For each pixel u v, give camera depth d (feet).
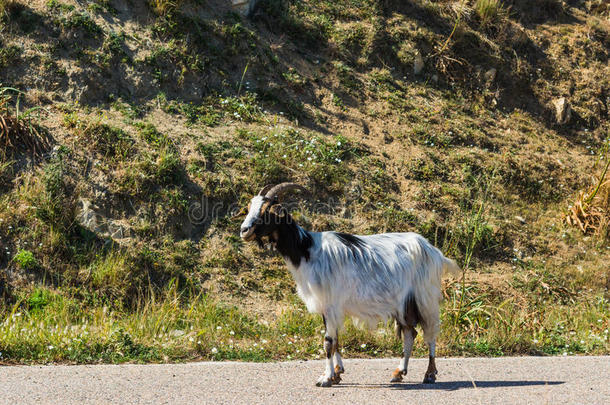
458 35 56.49
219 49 47.01
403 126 47.98
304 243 21.84
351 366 25.02
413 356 27.55
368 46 52.85
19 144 35.96
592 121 56.13
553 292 37.81
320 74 49.49
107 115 39.99
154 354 25.05
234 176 39.09
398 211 41.09
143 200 36.11
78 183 35.32
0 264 31.30
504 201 45.11
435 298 23.09
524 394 20.34
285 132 43.06
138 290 32.35
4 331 25.30
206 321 30.25
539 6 64.85
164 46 44.88
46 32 42.01
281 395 19.72
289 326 30.22
